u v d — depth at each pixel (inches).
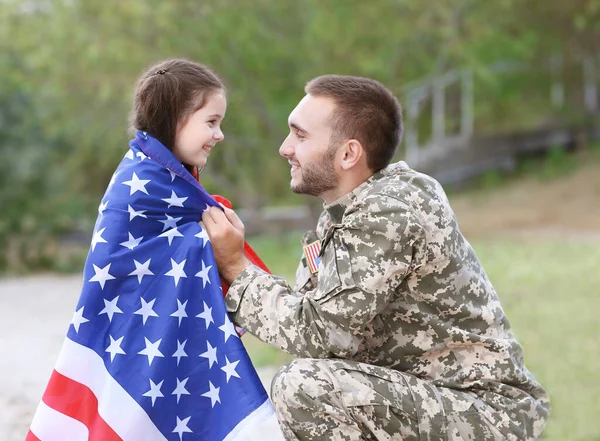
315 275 161.0
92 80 679.1
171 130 152.3
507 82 857.5
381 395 142.9
